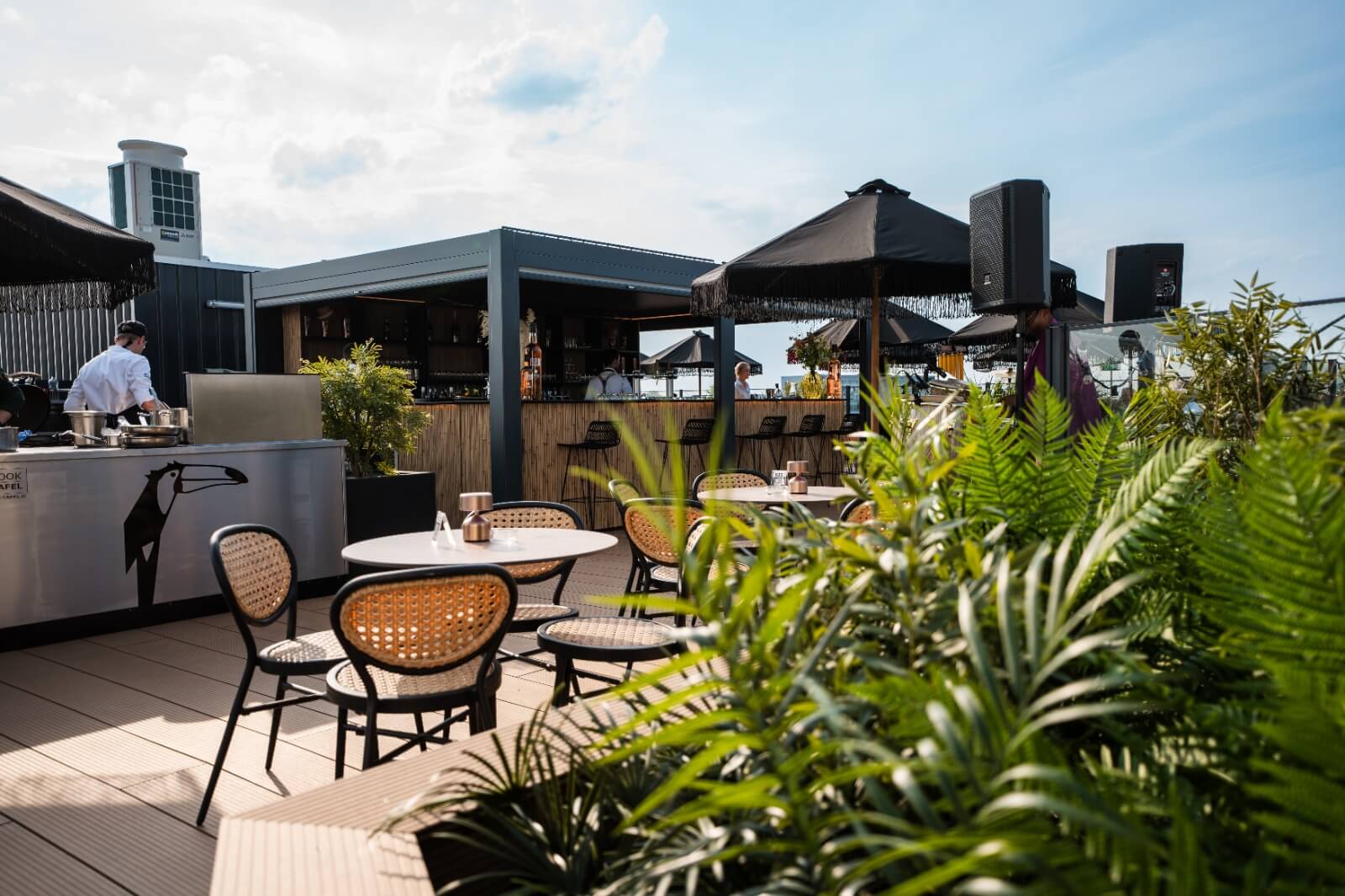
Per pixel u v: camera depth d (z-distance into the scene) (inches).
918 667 27.5
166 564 201.5
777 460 421.1
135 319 431.5
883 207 214.2
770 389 478.0
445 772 38.2
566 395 536.7
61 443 230.4
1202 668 30.8
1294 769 19.5
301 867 32.7
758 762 27.7
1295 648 22.5
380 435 253.1
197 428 208.4
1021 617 27.4
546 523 162.2
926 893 22.5
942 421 37.9
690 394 430.9
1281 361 56.3
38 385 308.8
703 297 229.1
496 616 97.8
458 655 96.7
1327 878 18.8
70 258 184.2
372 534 238.4
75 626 188.2
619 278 367.2
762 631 22.1
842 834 25.6
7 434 185.3
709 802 21.6
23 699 148.5
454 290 450.6
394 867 32.7
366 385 250.7
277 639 186.5
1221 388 57.6
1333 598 21.9
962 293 227.0
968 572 30.7
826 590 31.1
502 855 33.3
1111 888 17.3
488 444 331.9
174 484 202.5
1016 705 23.7
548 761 35.9
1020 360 153.7
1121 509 33.3
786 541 30.4
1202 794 25.8
